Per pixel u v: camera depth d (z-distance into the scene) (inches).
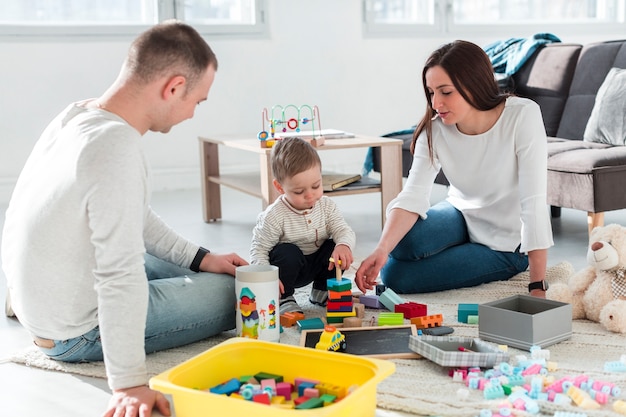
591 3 211.2
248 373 59.2
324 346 64.8
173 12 173.2
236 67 179.2
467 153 85.8
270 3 180.5
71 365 66.9
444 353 61.5
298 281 83.1
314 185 78.4
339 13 187.3
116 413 53.1
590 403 54.4
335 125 190.9
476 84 79.5
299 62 185.2
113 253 54.4
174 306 67.9
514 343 68.5
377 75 193.6
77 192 56.4
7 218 64.6
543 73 145.7
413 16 198.1
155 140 173.8
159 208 154.2
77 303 61.3
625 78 126.0
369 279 80.8
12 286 63.7
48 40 161.9
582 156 108.7
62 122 61.3
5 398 61.2
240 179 135.0
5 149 161.5
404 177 143.0
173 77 58.1
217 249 117.7
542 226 79.0
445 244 88.7
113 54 167.3
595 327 74.5
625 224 128.2
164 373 52.6
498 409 54.9
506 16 205.2
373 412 51.6
